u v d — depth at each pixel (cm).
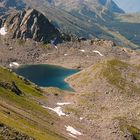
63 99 18825
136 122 15812
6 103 11831
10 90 14538
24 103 13900
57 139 10112
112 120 15350
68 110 16538
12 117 9256
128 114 16762
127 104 18362
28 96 16062
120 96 19400
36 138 7988
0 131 6506
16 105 12725
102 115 16712
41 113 13925
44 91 19125
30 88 17875
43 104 16188
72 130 13475
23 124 9069
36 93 17588
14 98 13575
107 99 19112
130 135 13962
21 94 15512
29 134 7912
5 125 6931
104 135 14012
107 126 14838
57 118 14475
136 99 19088
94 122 15500
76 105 17762
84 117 16062
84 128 14412
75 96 19525
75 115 16075
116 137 13812
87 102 18462
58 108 16538
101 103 18525
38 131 9400
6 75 17800
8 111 9862
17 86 16912
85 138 13062
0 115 8250
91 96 19488
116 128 14475
